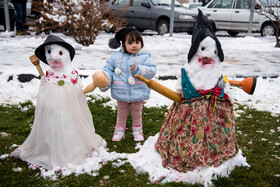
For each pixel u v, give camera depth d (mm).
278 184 2906
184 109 3023
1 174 2973
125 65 3561
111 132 4043
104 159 3211
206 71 2930
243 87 3061
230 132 3053
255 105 5016
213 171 2908
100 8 9945
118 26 10242
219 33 16984
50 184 2807
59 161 3057
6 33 11953
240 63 7934
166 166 3039
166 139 3162
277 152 3557
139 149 3543
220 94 2957
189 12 13789
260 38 13234
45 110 3045
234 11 14008
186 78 2963
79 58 7918
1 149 3475
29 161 3197
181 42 11664
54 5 9734
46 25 10234
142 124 4281
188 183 2883
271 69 7180
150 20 13820
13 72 5789
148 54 3633
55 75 3111
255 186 2871
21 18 11656
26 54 8094
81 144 3178
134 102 3695
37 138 3146
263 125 4324
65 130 3045
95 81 3143
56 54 3041
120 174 3018
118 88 3576
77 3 9742
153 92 5582
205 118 2943
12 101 4887
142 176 2965
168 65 7371
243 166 3166
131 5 14031
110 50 9508
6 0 12188
